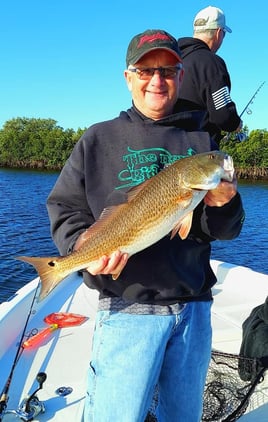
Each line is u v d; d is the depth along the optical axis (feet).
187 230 7.33
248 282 16.88
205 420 9.00
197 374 7.83
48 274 7.55
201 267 7.80
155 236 7.30
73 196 7.89
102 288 7.49
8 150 289.33
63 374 10.65
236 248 58.85
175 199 7.36
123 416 6.91
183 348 7.61
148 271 7.27
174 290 7.36
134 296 7.26
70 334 12.59
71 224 7.74
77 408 9.37
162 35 7.71
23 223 72.23
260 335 10.57
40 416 9.11
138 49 7.66
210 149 8.15
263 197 122.21
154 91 7.82
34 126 309.42
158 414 8.19
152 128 7.93
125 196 7.56
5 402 8.89
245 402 9.09
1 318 11.95
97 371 7.22
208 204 7.53
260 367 9.99
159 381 7.94
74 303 14.88
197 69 13.75
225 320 13.65
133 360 7.06
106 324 7.35
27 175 213.87
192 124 8.45
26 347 11.72
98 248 7.27
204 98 13.88
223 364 10.64
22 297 13.66
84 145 7.83
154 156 7.75
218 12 15.33
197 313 7.87
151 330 7.19
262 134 213.46
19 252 51.52
